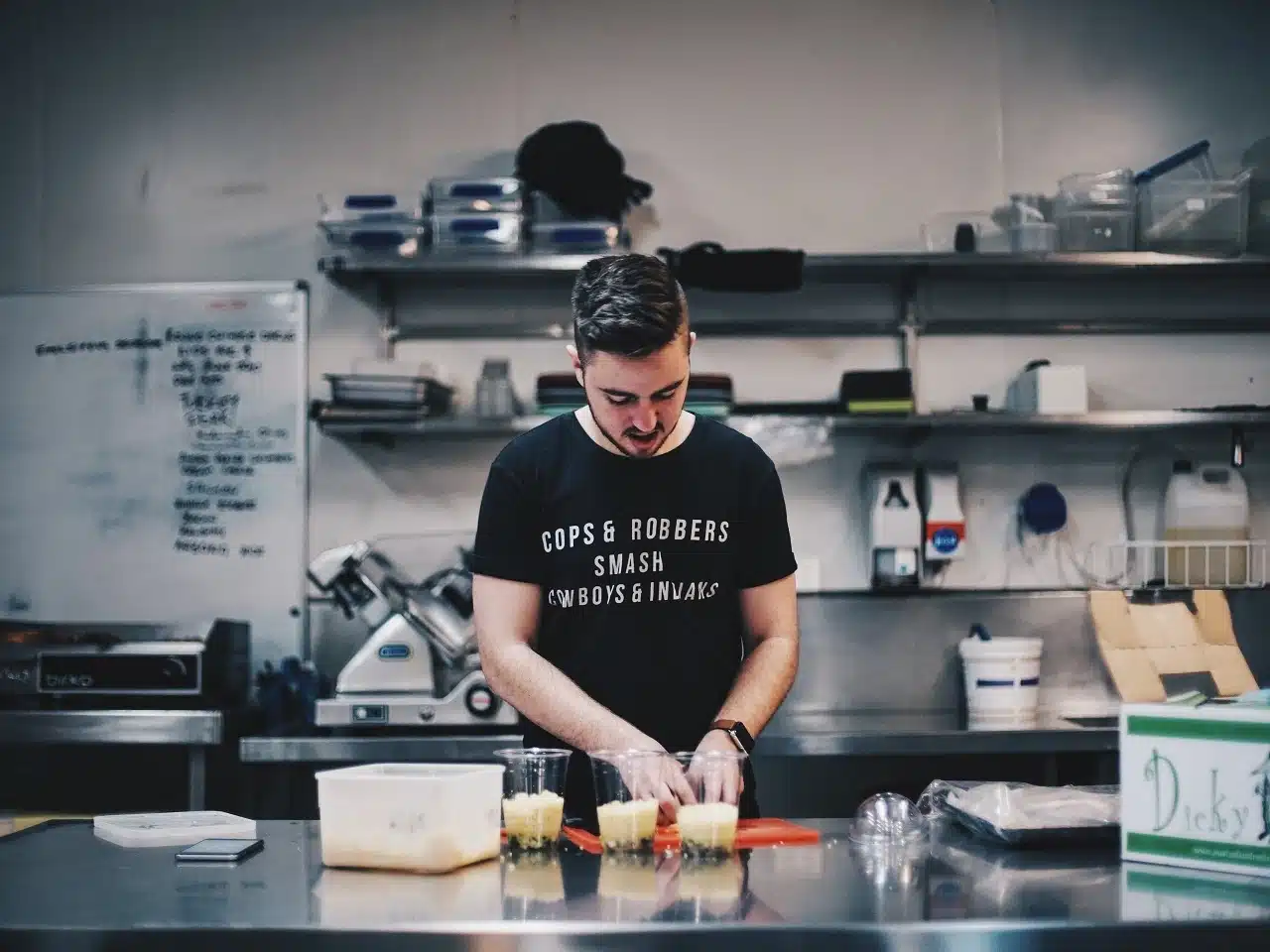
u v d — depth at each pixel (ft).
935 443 12.18
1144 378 12.26
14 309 12.50
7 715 10.24
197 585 12.24
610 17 12.51
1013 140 12.37
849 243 12.35
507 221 11.32
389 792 4.61
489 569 6.26
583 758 6.26
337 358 12.36
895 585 11.65
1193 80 12.39
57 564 12.32
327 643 12.16
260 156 12.54
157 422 12.37
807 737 10.18
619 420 5.55
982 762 11.60
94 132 12.61
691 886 4.32
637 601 6.27
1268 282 12.34
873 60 12.45
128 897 4.20
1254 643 11.71
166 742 10.23
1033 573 12.09
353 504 12.26
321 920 3.86
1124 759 4.72
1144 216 11.41
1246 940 3.81
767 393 12.25
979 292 12.32
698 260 11.02
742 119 12.44
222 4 12.60
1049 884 4.32
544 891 4.25
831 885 4.32
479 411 11.73
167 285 12.43
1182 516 11.72
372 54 12.53
